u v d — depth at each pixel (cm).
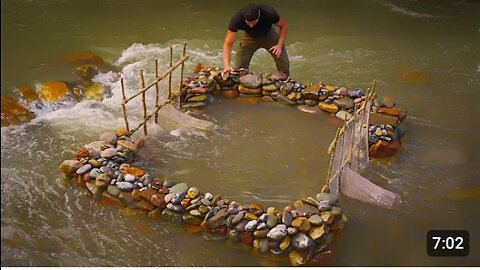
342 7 1038
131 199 545
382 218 549
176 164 612
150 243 520
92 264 499
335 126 679
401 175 605
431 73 816
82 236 527
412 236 531
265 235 504
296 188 584
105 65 816
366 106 631
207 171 605
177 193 539
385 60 849
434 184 595
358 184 570
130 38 898
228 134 662
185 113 688
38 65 804
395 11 1021
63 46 863
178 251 513
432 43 905
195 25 948
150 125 668
